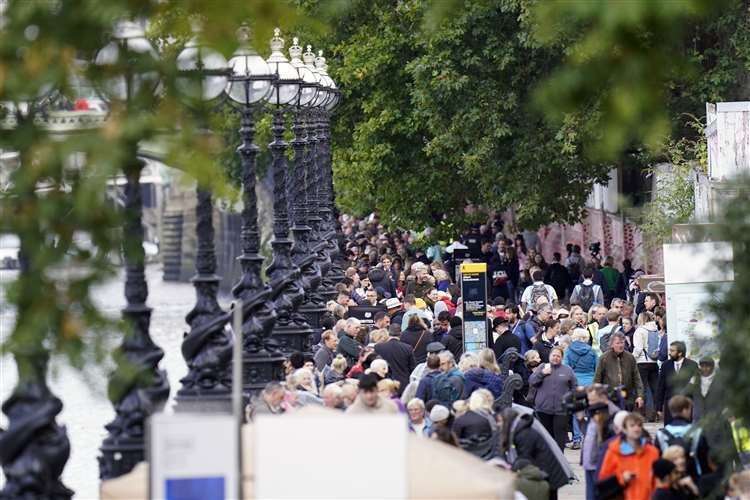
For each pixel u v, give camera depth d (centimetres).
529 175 12000
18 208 3319
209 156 3362
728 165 8256
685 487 4634
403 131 13650
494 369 6769
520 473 5144
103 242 3328
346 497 3206
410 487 3638
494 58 11838
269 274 8075
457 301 10269
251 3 3309
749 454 4644
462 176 13350
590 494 5509
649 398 8100
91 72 3369
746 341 4462
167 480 3186
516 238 15075
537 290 10588
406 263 14200
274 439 3216
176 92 3400
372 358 7006
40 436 3969
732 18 10512
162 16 3403
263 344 6725
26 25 3241
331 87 10656
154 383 4594
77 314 3322
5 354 3334
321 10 3475
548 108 2847
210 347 5459
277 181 8044
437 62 11962
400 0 13650
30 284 3312
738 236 4525
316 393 6250
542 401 7094
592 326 8631
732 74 10838
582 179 12081
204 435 3192
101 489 3709
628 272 11788
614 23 2672
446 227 14000
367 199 14612
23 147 3344
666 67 2786
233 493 3197
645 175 11425
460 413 5466
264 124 13700
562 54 11488
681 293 7175
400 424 3209
